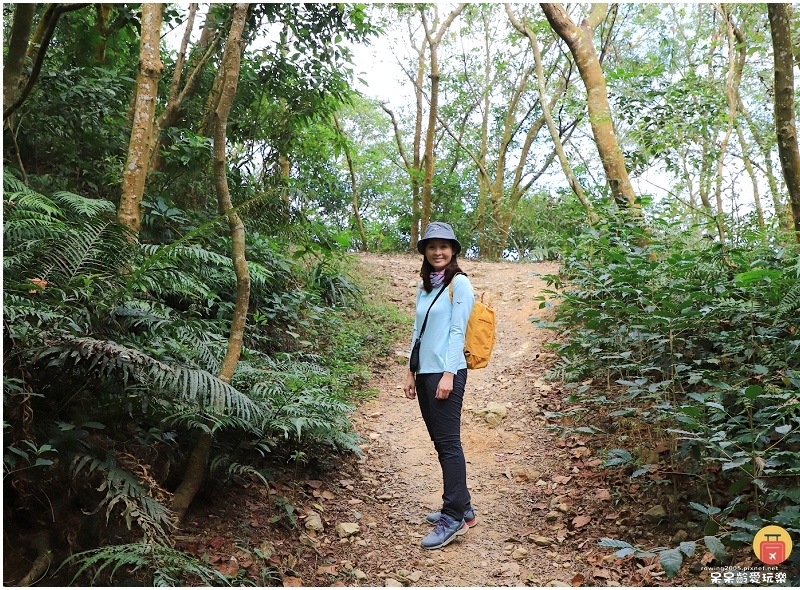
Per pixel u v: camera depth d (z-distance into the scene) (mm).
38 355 2486
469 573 3219
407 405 5672
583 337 4883
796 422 3277
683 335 4398
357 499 3973
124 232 3340
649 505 3480
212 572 2715
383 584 3102
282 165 8945
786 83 4293
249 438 3826
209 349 3625
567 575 3096
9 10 6234
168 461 3189
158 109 7152
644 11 11914
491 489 4137
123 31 7418
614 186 6750
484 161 19000
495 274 10258
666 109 6824
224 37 6691
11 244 3281
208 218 5754
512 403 5414
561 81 14711
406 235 18344
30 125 5660
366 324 7457
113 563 2648
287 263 6754
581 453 4262
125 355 2539
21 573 2469
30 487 2619
